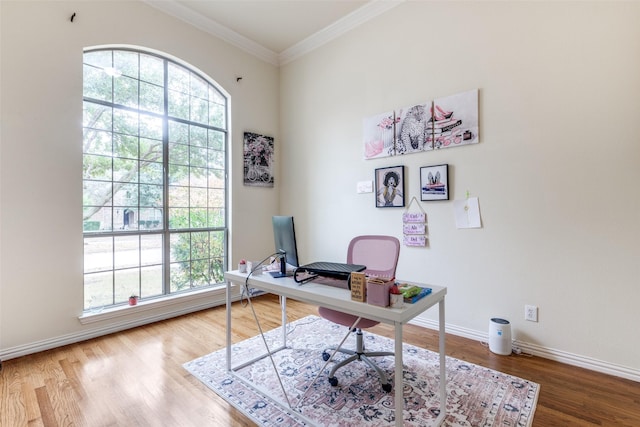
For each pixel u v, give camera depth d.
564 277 2.17
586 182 2.08
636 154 1.92
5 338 2.25
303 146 3.98
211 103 3.69
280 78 4.31
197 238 3.56
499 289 2.46
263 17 3.38
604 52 2.01
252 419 1.61
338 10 3.25
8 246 2.27
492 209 2.47
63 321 2.51
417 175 2.90
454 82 2.65
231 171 3.77
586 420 1.57
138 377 2.01
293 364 2.18
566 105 2.14
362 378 2.00
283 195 4.27
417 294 1.44
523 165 2.32
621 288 1.98
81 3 2.61
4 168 2.25
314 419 1.60
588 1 2.06
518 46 2.33
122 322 2.83
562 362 2.18
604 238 2.03
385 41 3.12
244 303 3.69
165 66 3.28
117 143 2.94
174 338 2.64
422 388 1.86
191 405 1.73
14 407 1.69
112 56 2.91
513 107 2.36
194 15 3.31
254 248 4.00
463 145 2.61
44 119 2.42
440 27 2.73
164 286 3.27
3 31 2.24
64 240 2.52
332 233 3.65
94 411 1.67
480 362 2.19
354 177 3.41
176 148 3.38
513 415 1.61
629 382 1.92
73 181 2.57
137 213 3.08
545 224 2.24
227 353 2.08
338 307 1.46
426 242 2.85
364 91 3.31
